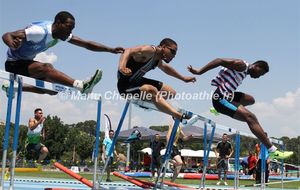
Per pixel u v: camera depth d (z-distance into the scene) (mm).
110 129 11781
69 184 9984
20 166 19953
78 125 48750
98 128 5309
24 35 4277
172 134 6312
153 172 12328
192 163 30578
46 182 10773
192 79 6215
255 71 6516
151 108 5711
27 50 4445
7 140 4184
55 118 39906
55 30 4414
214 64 6215
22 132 17438
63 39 4520
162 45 5391
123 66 5039
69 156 39844
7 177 10555
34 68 4539
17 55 4504
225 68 6535
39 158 8234
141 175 18391
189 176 17609
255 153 15773
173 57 5406
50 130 39219
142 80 5594
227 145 13297
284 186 13500
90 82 4781
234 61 6281
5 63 4645
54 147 38969
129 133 23250
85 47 5316
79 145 40219
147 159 21234
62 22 4367
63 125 40375
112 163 11891
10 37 4184
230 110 6297
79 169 24406
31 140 8172
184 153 31000
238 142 8031
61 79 4676
